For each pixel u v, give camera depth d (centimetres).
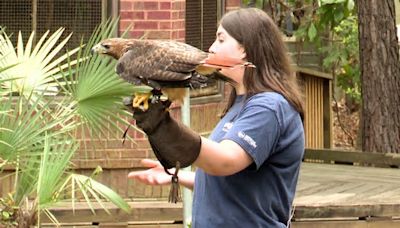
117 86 593
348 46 1350
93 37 616
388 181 938
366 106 1102
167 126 328
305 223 774
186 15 873
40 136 591
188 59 296
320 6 1053
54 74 638
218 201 380
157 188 839
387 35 1087
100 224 748
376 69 1090
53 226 738
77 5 823
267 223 380
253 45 379
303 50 1388
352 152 1069
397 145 1095
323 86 1397
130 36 829
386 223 788
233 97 394
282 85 380
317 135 1374
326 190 870
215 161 350
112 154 822
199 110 880
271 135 368
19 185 593
